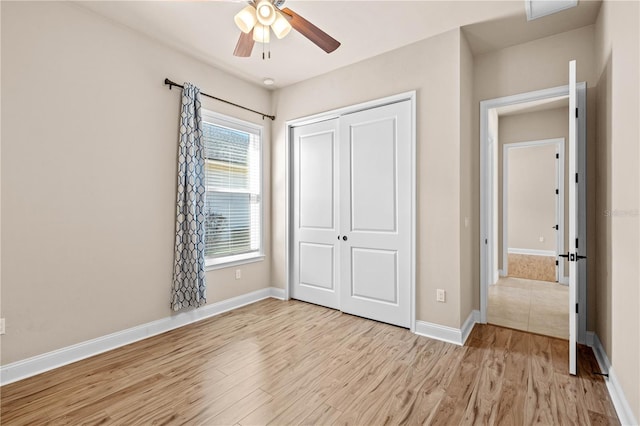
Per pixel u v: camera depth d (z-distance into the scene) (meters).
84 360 2.40
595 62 2.58
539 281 5.01
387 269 3.16
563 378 2.14
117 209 2.64
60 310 2.32
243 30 2.02
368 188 3.28
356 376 2.18
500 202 5.34
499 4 2.38
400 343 2.71
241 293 3.77
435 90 2.84
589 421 1.71
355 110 3.35
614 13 1.97
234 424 1.70
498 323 3.21
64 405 1.85
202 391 2.00
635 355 1.58
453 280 2.75
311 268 3.86
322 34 2.14
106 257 2.57
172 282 3.05
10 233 2.10
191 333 2.94
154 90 2.89
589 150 2.65
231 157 3.68
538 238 7.25
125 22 2.63
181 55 3.11
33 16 2.18
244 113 3.77
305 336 2.87
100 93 2.53
